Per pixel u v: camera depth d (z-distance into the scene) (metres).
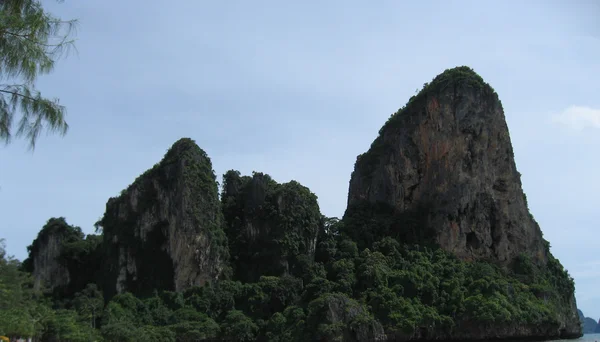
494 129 160.00
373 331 114.06
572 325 151.50
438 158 159.50
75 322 104.00
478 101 160.62
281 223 149.38
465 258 148.00
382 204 166.62
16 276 91.25
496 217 153.50
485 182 155.12
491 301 124.75
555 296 144.25
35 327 83.00
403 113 173.62
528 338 129.50
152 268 145.38
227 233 155.00
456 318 124.94
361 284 132.75
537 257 154.88
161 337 114.69
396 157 168.25
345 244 149.12
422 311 123.50
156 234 148.00
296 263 144.00
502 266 148.25
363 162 178.50
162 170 152.62
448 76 166.62
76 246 165.00
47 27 22.58
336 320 114.19
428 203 158.50
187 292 135.75
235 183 167.50
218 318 130.12
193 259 139.25
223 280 141.00
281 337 116.69
